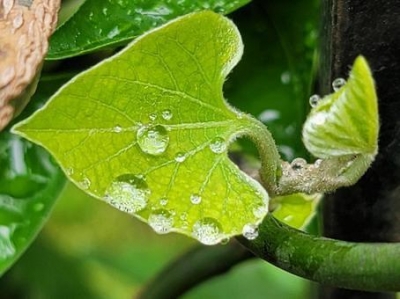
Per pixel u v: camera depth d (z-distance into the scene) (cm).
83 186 22
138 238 58
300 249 23
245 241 23
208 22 22
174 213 22
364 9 25
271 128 31
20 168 27
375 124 21
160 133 22
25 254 42
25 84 23
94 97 22
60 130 22
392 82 25
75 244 50
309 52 31
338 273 23
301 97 31
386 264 22
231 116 23
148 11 26
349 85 21
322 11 27
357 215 27
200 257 32
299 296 55
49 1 23
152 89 22
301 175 23
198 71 22
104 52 28
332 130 21
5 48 22
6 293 41
